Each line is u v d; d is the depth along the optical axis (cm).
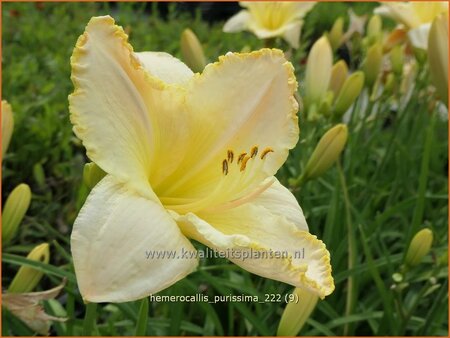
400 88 65
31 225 51
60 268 37
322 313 46
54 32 75
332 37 60
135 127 24
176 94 25
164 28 85
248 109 26
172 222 23
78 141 54
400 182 56
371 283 50
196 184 27
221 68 26
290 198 29
